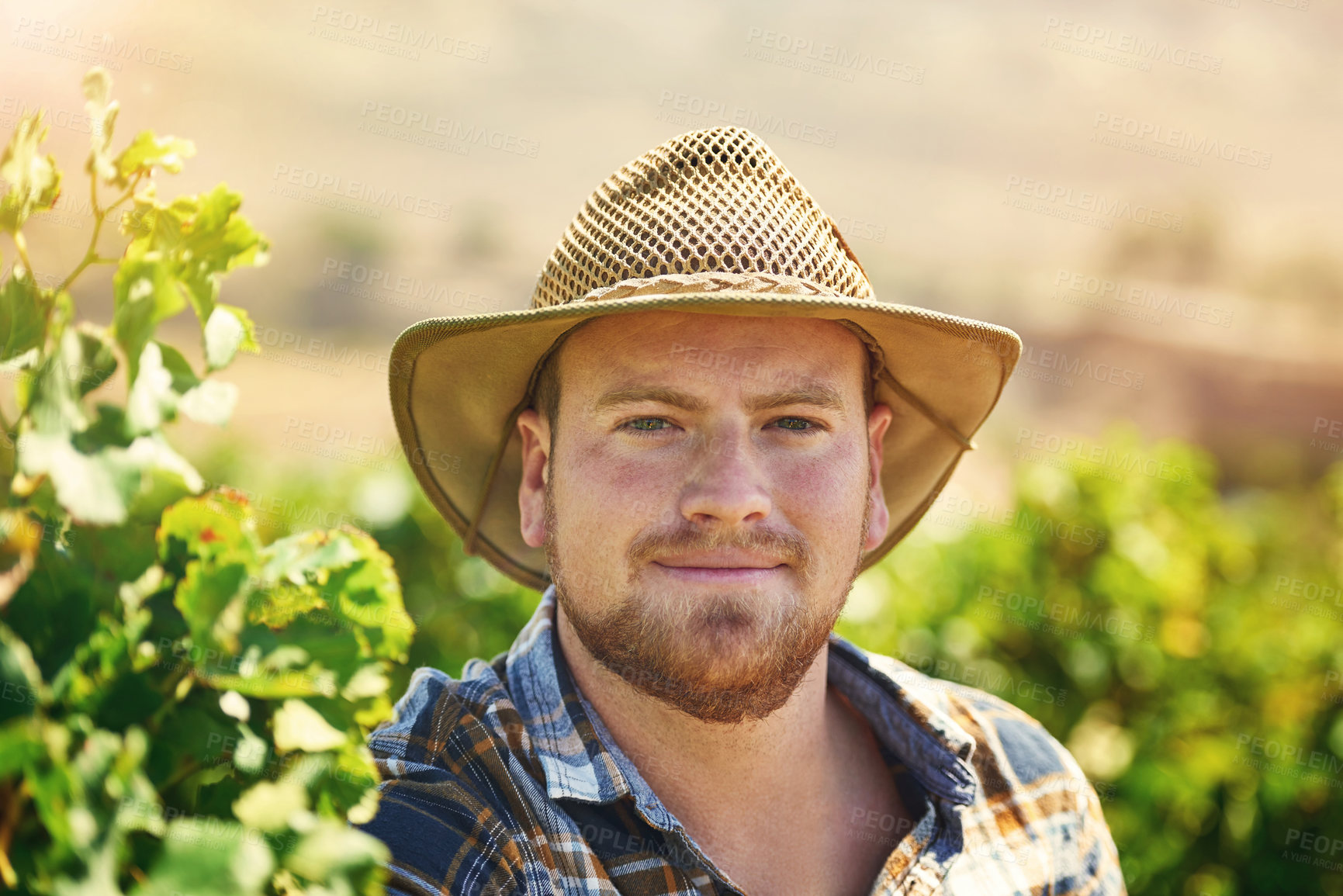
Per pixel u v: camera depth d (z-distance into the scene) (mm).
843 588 1768
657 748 1788
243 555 1125
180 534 1127
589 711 1826
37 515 1082
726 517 1619
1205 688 3781
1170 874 3598
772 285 1685
